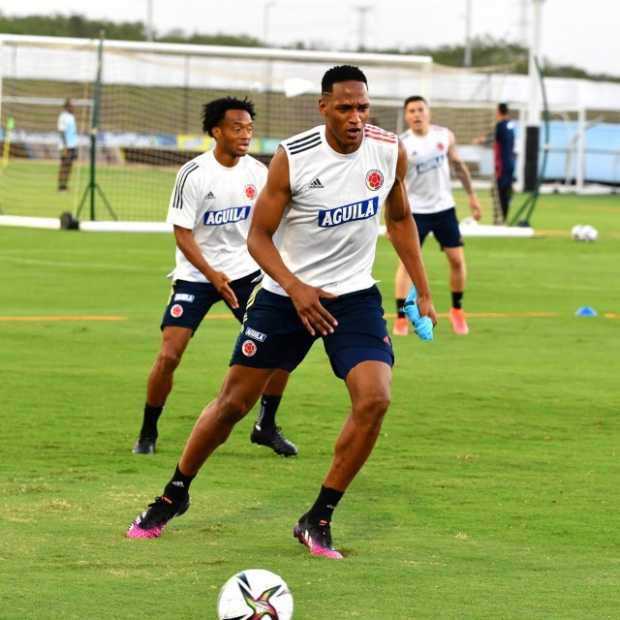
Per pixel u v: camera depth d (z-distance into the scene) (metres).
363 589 17.23
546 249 77.19
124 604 16.38
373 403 18.94
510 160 92.31
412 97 43.66
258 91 124.38
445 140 43.25
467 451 26.25
